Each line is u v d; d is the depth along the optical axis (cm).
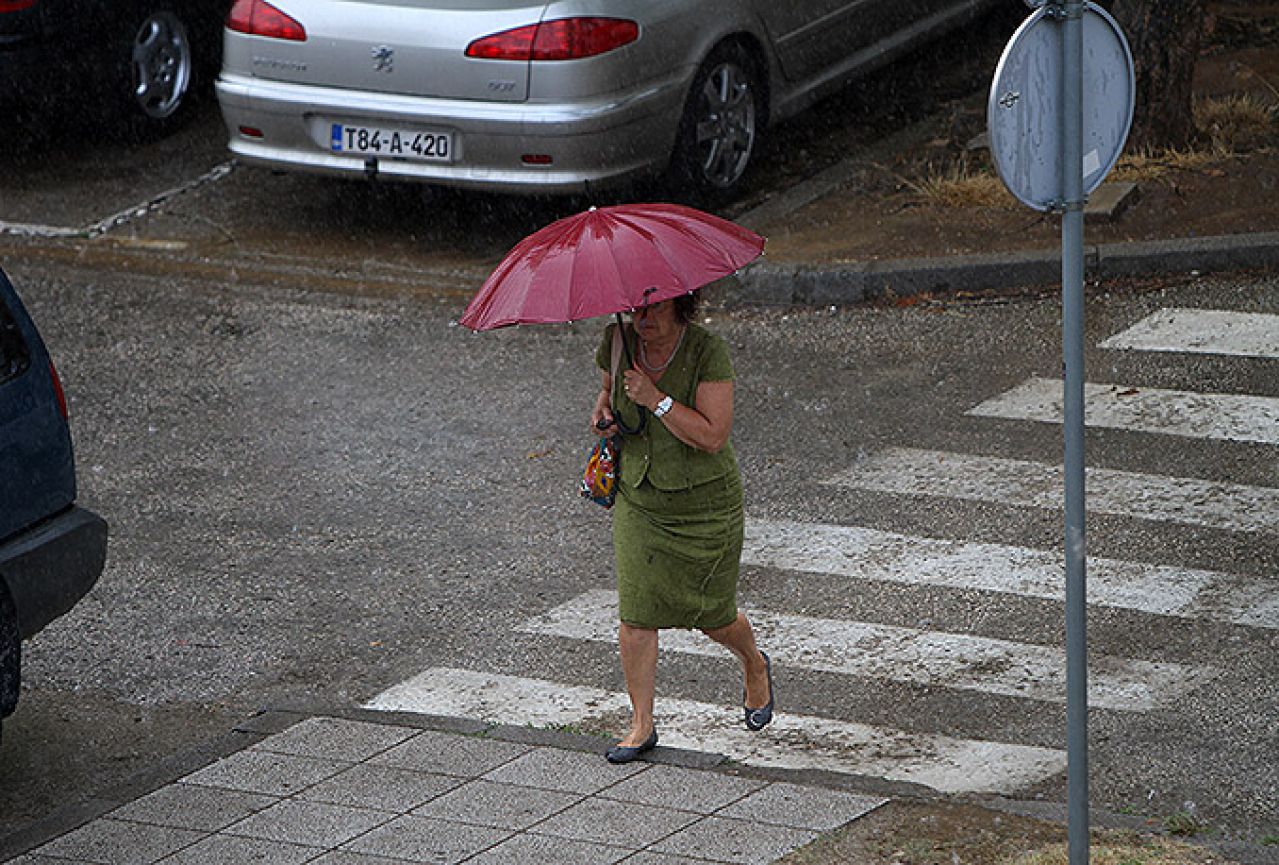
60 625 2053
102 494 2403
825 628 1966
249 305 3092
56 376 1748
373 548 2220
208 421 2638
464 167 3122
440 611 2056
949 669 1864
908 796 1528
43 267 3303
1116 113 1264
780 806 1515
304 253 3316
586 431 2538
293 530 2278
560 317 1470
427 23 3083
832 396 2603
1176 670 1828
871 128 3716
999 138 1217
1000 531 2167
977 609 1986
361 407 2661
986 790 1623
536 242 1530
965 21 3916
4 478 1666
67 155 3872
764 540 2183
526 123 3044
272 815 1551
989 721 1758
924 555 2120
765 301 2989
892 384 2631
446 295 3103
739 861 1420
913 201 3294
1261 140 3403
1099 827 1484
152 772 1648
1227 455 2325
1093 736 1714
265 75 3228
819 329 2866
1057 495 2255
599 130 3056
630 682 1631
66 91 3722
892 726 1759
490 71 3050
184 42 3947
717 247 1523
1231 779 1625
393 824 1522
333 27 3148
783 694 1833
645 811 1518
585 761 1628
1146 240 3003
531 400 2656
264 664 1953
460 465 2447
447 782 1597
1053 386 2580
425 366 2805
